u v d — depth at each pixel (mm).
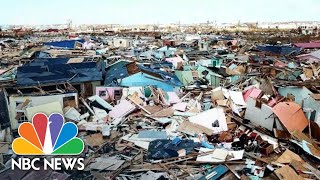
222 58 54594
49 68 33969
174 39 102188
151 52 59094
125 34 141000
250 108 27094
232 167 19125
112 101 31078
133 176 17953
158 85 34375
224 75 41781
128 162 19516
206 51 66062
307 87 30406
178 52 62000
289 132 23953
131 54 57969
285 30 166000
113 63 41344
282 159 20234
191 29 192750
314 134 24578
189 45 82938
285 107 25500
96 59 43094
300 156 21719
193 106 29656
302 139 23344
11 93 27844
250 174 18594
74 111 26578
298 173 18484
